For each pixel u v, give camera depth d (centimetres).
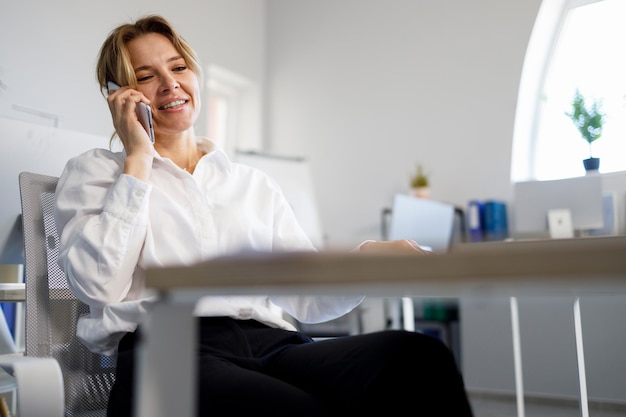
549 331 354
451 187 409
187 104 127
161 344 46
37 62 303
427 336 73
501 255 33
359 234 440
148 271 46
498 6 403
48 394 72
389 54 442
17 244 137
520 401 251
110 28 347
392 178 432
